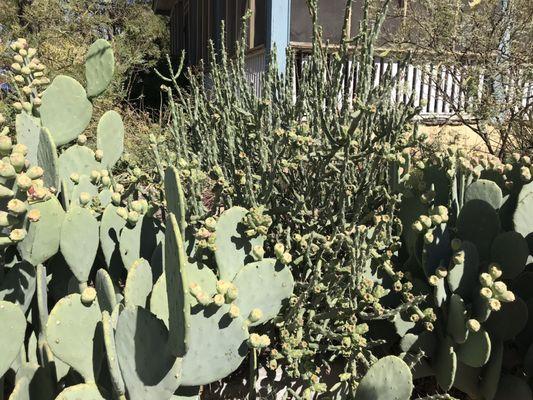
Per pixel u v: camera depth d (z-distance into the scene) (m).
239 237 2.04
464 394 2.42
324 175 2.32
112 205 2.06
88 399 1.48
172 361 1.50
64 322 1.55
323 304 2.32
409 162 2.36
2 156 1.66
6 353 1.53
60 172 2.37
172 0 18.28
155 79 11.09
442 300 2.12
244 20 2.71
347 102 2.56
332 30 7.38
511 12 5.13
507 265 2.20
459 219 2.34
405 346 2.13
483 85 5.22
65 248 1.82
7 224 1.52
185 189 2.65
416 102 6.46
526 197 2.37
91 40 8.81
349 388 2.03
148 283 1.82
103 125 2.55
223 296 1.62
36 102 2.45
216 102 2.75
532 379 2.10
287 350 1.95
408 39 5.50
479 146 5.98
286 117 2.62
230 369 1.68
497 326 2.08
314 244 2.30
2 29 8.42
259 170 2.45
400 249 2.50
